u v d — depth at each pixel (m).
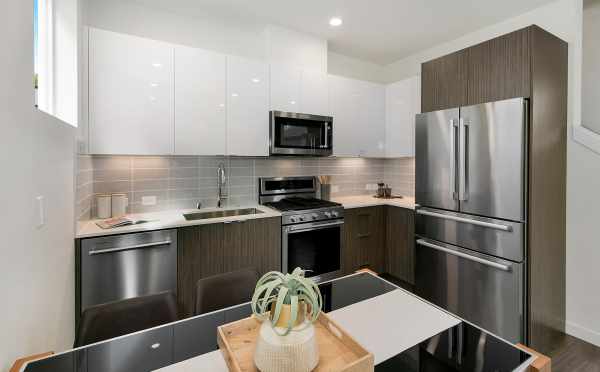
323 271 2.88
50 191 1.26
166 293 1.31
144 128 2.22
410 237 3.04
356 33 3.02
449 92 2.45
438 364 0.88
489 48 2.18
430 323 1.12
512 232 2.02
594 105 2.17
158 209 2.63
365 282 1.53
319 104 3.06
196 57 2.41
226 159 2.95
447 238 2.45
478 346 0.97
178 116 2.35
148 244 2.03
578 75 2.21
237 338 0.90
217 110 2.51
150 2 2.45
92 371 0.85
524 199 1.98
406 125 3.33
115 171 2.44
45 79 1.75
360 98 3.36
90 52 2.04
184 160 2.75
